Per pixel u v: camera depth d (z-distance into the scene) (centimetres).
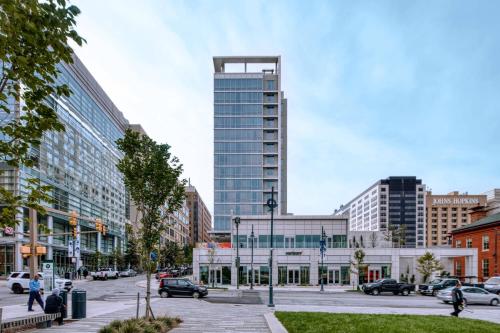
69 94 571
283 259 5550
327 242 6081
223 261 5544
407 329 1338
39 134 565
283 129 14038
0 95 521
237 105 11050
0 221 557
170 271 7081
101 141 9444
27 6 503
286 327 1412
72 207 7512
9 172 4509
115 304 2494
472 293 3050
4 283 4772
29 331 1334
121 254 8931
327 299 3203
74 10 545
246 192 10750
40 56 535
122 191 11225
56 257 6888
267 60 11506
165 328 1354
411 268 5869
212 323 1590
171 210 1460
